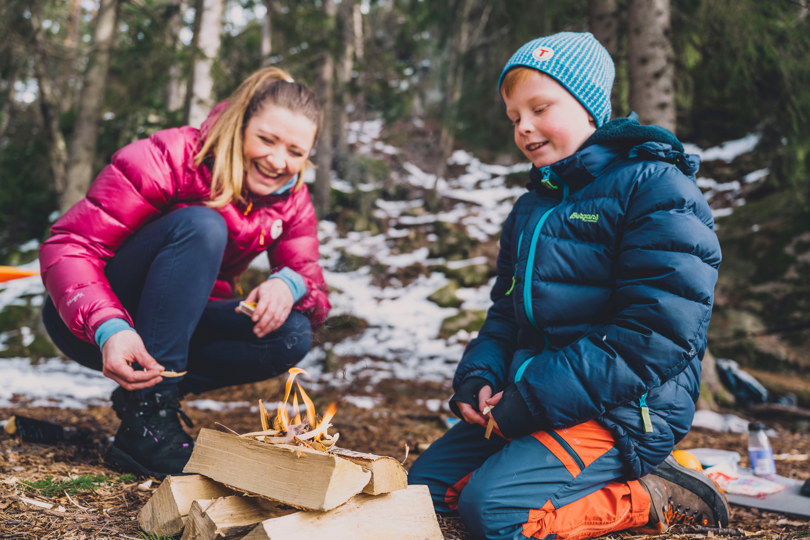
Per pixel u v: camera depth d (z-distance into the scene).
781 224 8.00
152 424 2.19
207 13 7.41
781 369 6.88
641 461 1.86
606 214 1.89
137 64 8.83
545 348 1.98
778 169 8.09
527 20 6.52
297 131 2.28
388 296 10.05
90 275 2.09
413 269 10.80
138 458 2.17
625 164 1.94
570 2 6.36
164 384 2.23
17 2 8.72
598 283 1.90
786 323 7.19
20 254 11.31
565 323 1.92
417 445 3.29
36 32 9.03
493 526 1.72
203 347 2.61
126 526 1.68
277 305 2.33
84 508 1.83
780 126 6.45
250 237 2.48
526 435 1.84
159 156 2.28
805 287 7.29
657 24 5.09
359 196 12.95
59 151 10.09
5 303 9.50
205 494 1.61
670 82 5.10
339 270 10.88
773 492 2.59
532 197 2.20
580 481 1.80
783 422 5.57
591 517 1.81
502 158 15.27
